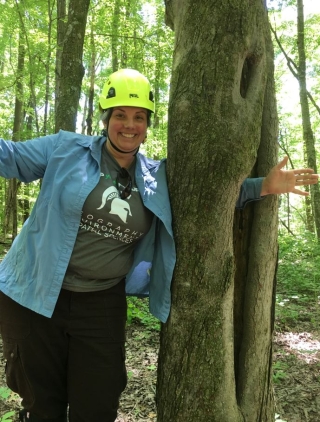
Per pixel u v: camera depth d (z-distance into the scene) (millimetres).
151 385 3191
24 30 8469
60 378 1917
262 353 2020
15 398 2877
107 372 1893
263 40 1813
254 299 1997
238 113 1729
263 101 1840
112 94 1721
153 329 4477
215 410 1813
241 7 1707
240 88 1838
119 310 1966
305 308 5426
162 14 10602
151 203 1778
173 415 1849
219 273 1800
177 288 1815
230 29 1703
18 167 1752
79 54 5492
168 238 1819
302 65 10789
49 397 1901
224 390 1838
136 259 1952
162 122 13578
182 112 1759
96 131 13164
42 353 1829
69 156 1758
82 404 1896
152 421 2711
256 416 1992
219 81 1709
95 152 1773
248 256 2029
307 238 9133
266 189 1917
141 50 10609
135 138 1769
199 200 1757
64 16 7320
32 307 1728
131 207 1760
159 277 1887
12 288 1806
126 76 1735
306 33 11578
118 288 1980
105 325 1888
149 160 1963
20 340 1811
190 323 1803
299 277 6355
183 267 1796
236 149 1725
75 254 1762
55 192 1706
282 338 4387
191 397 1813
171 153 1837
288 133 16531
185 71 1764
